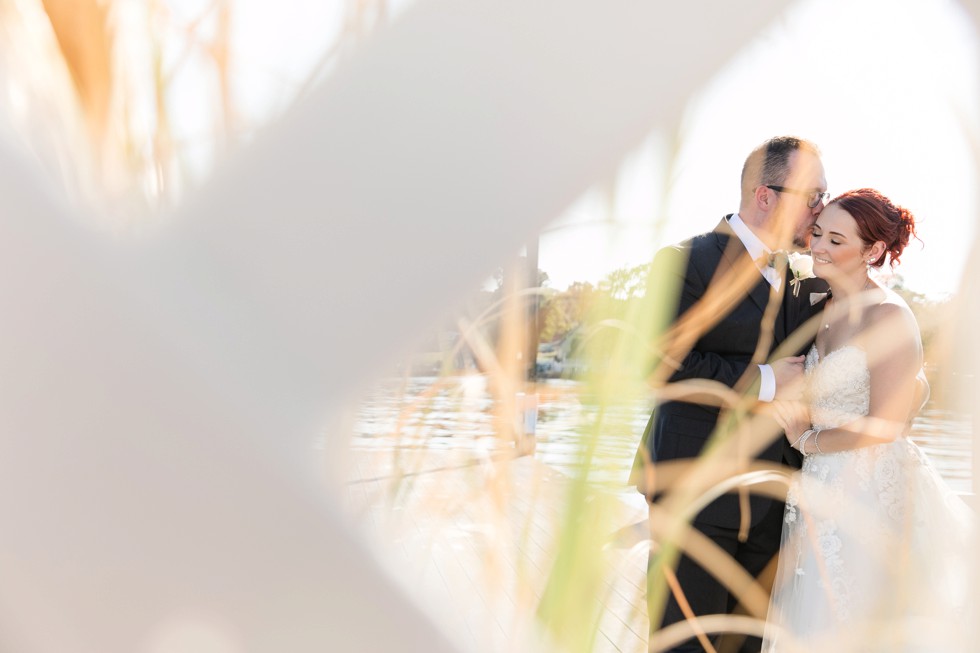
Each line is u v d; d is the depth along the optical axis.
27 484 0.26
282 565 0.27
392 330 0.28
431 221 0.28
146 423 0.26
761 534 1.78
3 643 0.26
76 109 0.29
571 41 0.29
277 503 0.27
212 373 0.27
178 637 0.27
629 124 0.29
